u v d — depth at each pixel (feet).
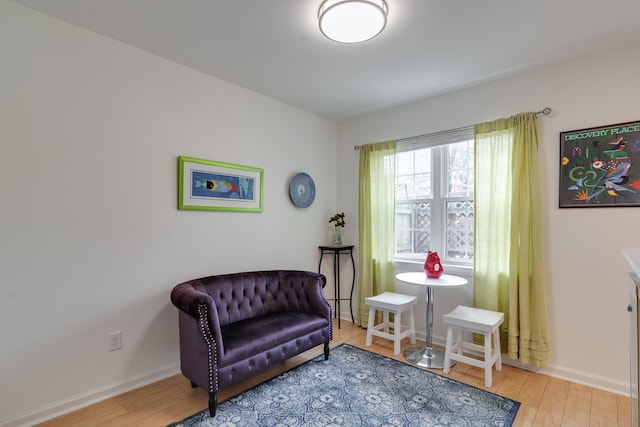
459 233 10.48
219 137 9.59
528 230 8.49
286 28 7.04
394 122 11.76
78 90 7.03
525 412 6.76
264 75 9.35
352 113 12.51
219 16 6.61
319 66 8.77
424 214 11.32
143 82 8.02
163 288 8.37
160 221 8.32
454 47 7.73
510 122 8.95
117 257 7.58
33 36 6.49
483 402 7.11
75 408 6.88
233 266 9.96
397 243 12.00
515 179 8.67
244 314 9.04
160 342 8.29
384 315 10.97
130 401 7.20
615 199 7.60
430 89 10.20
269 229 11.03
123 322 7.66
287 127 11.62
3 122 6.16
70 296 6.92
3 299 6.16
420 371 8.56
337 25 6.32
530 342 8.41
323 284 9.77
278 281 10.05
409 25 6.84
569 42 7.47
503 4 6.15
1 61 6.15
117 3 6.22
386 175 11.70
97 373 7.25
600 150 7.80
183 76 8.77
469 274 9.92
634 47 7.46
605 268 7.72
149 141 8.13
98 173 7.30
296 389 7.64
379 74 9.20
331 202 13.37
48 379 6.63
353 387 7.74
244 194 10.19
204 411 6.80
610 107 7.71
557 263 8.30
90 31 7.19
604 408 6.89
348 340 10.80
